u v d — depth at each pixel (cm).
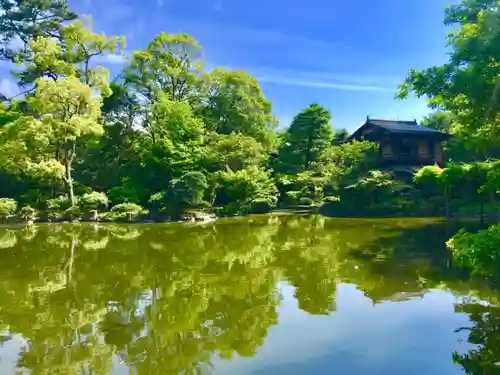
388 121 3281
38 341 554
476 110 722
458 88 684
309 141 3750
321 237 1497
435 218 2139
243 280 862
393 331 548
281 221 2183
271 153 4009
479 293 706
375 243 1313
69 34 2834
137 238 1575
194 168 2773
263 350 503
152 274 937
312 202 3080
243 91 3706
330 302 688
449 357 465
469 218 2067
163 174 2902
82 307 701
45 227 2066
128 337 564
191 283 847
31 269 1011
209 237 1569
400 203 2420
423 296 700
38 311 682
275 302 701
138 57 3438
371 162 2809
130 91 3459
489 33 637
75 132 2438
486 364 446
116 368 470
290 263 1025
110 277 916
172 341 545
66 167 2611
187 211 2441
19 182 2852
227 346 522
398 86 772
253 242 1407
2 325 616
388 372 434
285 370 447
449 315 602
